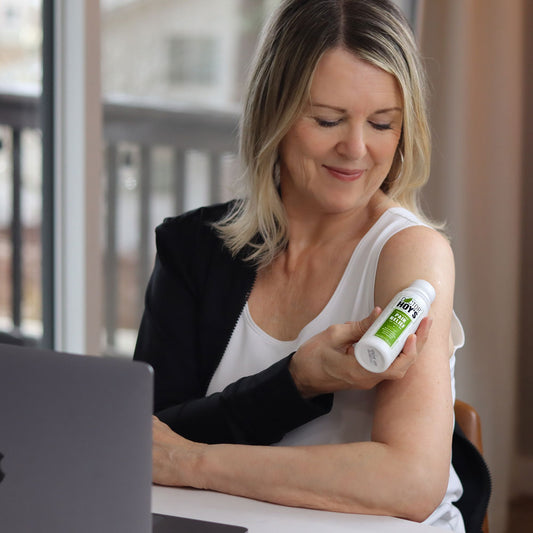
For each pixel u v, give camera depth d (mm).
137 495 857
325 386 1209
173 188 3350
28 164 2832
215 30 3186
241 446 1181
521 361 3262
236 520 1075
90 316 2709
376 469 1103
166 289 1534
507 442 3109
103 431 854
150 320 1548
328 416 1306
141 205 3355
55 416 866
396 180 1412
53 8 2605
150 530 867
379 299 1297
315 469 1116
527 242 3207
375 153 1318
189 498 1149
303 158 1334
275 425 1269
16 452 881
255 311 1436
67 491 872
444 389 1181
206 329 1464
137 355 1561
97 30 2590
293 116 1312
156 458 1207
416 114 1337
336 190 1331
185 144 3285
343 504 1105
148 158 3268
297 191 1415
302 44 1288
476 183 3004
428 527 1064
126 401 844
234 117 3285
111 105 3088
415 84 1312
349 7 1277
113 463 857
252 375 1315
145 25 3070
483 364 3057
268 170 1415
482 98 2986
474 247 3018
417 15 2895
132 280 3492
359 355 1098
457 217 2979
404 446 1122
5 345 886
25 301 2998
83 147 2619
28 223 2918
